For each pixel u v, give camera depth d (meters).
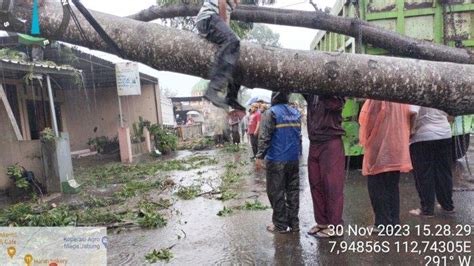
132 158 14.17
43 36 3.28
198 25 3.03
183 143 19.98
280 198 4.57
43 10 3.14
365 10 6.33
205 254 4.12
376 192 4.36
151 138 15.98
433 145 4.75
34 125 12.62
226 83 2.87
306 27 4.97
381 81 3.07
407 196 5.95
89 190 8.24
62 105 15.32
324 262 3.75
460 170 7.64
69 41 3.28
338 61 3.08
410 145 4.86
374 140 4.25
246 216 5.41
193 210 5.98
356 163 8.17
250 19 4.82
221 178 8.60
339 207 4.34
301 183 7.45
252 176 8.66
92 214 5.86
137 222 5.35
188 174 9.62
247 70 3.07
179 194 7.18
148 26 3.15
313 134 4.36
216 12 3.03
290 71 3.07
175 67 3.16
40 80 10.64
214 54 3.00
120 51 3.18
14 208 6.27
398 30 6.32
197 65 3.07
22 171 7.84
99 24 3.10
